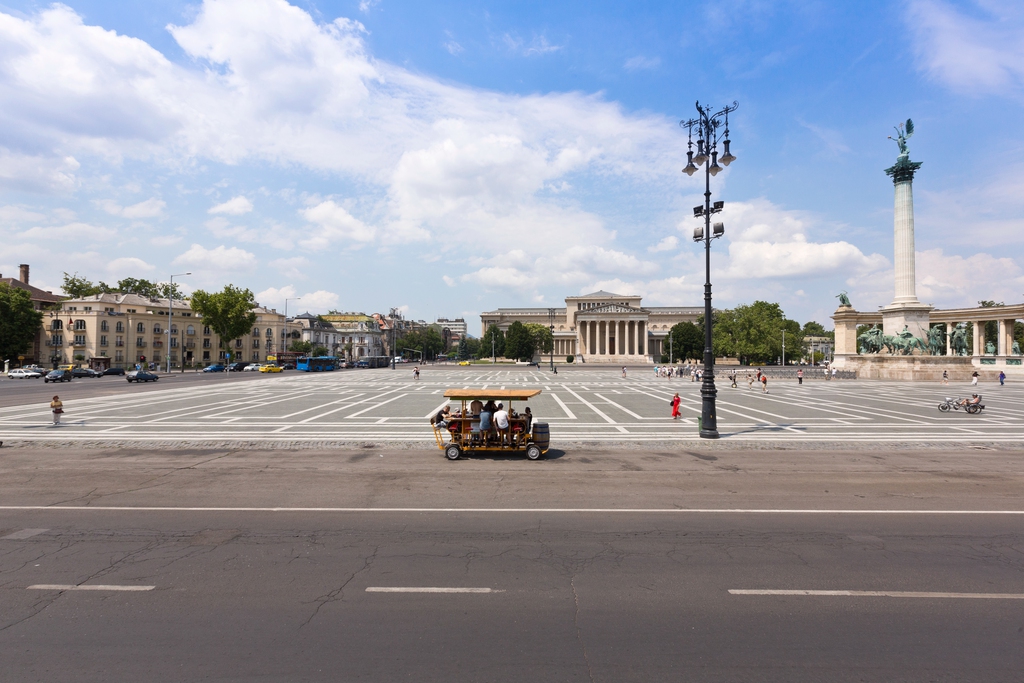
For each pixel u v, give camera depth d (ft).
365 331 589.32
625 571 24.66
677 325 437.17
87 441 63.36
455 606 21.18
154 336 348.59
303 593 22.22
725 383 199.52
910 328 210.79
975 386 163.94
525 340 464.24
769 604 21.54
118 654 17.72
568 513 33.91
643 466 50.03
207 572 24.31
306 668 16.96
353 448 59.52
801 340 477.77
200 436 67.36
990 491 40.37
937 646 18.49
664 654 17.88
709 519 32.71
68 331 318.24
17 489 40.01
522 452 56.95
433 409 100.89
